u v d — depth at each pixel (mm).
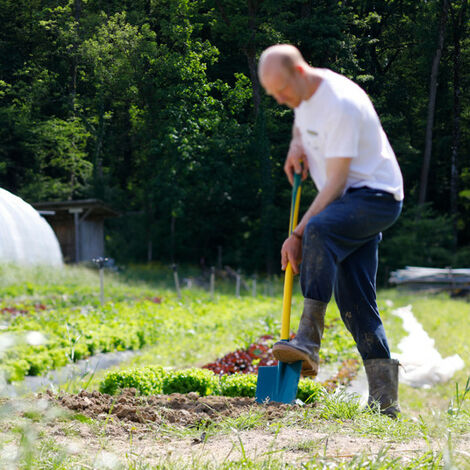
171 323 12422
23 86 20328
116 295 17875
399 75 26031
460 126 29578
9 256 18516
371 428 2762
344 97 2906
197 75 18750
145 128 19656
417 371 7691
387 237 27438
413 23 25172
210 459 2221
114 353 9156
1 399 2775
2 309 13727
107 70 18891
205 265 30141
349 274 3381
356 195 3037
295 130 3424
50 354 7453
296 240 3213
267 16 20812
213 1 19922
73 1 20531
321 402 3254
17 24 20844
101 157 22562
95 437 2600
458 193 31328
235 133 20125
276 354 3092
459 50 27047
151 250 30500
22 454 1965
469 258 27719
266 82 2896
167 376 4734
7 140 21297
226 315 14789
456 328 12406
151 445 2541
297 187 3410
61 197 25844
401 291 22875
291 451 2350
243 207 26625
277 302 19047
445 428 2566
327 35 20938
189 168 20703
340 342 9844
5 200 19484
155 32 19406
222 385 4801
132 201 30266
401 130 27641
